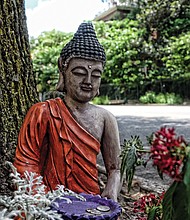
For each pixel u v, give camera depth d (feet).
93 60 8.20
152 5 63.21
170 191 4.24
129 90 64.03
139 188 13.32
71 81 8.21
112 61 63.36
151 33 62.90
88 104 8.56
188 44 56.59
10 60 10.03
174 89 59.93
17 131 10.00
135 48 62.75
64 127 8.13
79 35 8.32
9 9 10.10
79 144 8.14
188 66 57.41
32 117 8.14
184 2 62.13
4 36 9.96
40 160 8.14
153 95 61.31
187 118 38.29
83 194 7.42
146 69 61.98
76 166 8.08
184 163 3.59
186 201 3.64
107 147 8.58
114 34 65.51
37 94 10.89
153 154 3.63
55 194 6.18
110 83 65.41
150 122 35.47
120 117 40.55
